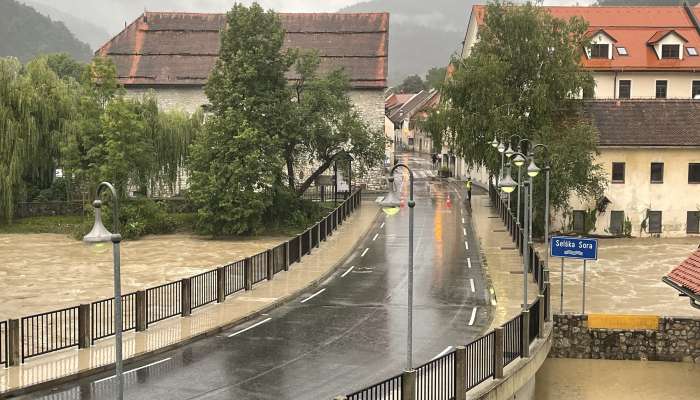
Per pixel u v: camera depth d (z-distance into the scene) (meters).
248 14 45.72
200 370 17.73
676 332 23.33
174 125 50.34
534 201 42.69
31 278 31.53
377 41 69.12
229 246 41.22
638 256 39.47
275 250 30.05
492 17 48.34
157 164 49.41
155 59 67.12
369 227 44.50
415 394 13.98
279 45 46.09
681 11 69.81
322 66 66.69
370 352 19.33
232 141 42.94
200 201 43.44
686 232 46.28
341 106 48.12
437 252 36.31
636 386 21.25
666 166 46.09
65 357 18.31
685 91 63.69
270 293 26.48
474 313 23.94
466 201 59.22
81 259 36.91
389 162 95.88
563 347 23.53
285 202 46.22
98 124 46.00
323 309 24.62
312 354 19.14
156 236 45.09
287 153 47.75
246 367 17.97
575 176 42.38
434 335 21.12
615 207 46.25
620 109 47.84
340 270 31.95
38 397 15.63
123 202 44.91
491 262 32.94
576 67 47.09
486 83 46.28
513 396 17.08
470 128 46.84
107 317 23.14
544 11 49.38
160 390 16.19
